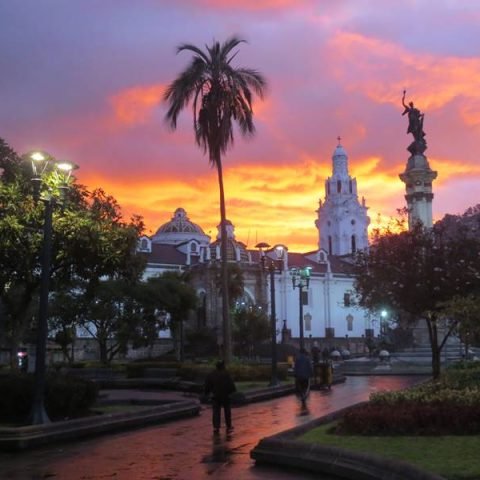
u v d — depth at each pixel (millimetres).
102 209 20391
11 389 15422
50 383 15766
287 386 27172
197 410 19562
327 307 97562
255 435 14648
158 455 11891
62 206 17719
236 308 73188
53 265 18500
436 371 22609
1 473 10180
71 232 17672
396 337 55875
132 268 20016
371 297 24328
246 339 64875
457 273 22547
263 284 90750
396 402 13500
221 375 15469
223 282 31172
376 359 49125
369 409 12797
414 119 47844
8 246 16875
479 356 46812
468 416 11555
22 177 19031
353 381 36406
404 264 23156
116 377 36031
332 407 21359
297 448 10336
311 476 9594
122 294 53094
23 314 21547
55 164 17047
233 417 18500
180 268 91188
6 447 12344
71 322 53125
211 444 13273
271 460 10602
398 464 8312
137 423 16109
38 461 11289
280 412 19875
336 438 11211
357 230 118938
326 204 120875
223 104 30844
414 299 22906
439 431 11477
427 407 12242
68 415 15961
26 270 17719
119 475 9969
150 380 32375
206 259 89688
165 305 55938
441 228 25375
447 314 17500
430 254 23141
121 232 19016
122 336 54656
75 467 10695
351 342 96438
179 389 30250
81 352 74000
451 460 8906
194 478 9672
